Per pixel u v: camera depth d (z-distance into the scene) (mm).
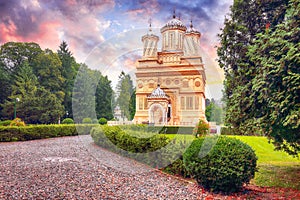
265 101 4141
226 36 6887
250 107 4773
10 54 27812
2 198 3562
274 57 3908
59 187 4133
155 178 4742
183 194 3832
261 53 4246
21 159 6812
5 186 4148
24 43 28750
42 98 24562
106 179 4660
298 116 3359
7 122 16656
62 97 28547
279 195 3814
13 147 9734
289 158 7258
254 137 9844
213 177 3836
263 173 5379
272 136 4734
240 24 6609
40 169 5488
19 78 24859
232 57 6758
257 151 7961
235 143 4016
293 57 3424
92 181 4523
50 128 14508
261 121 4191
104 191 3951
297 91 3498
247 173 3818
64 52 33812
